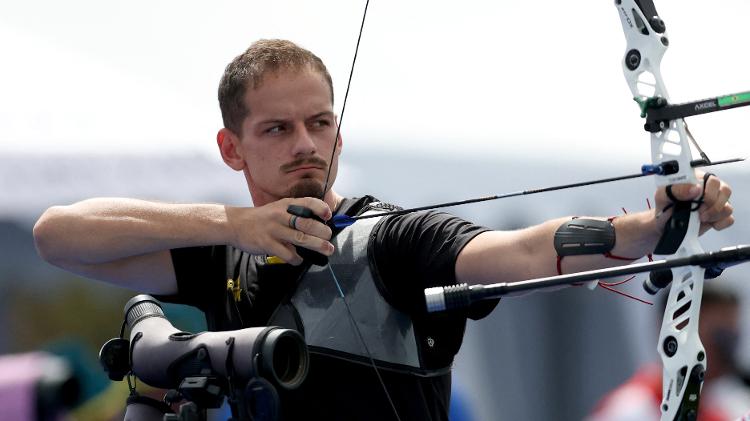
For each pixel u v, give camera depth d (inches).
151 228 402.0
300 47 423.5
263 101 413.1
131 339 412.8
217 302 432.5
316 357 396.5
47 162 737.6
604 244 350.3
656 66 350.3
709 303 662.5
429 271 384.5
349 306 397.1
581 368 837.2
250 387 353.7
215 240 394.9
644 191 855.1
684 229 337.4
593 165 855.7
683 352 343.6
